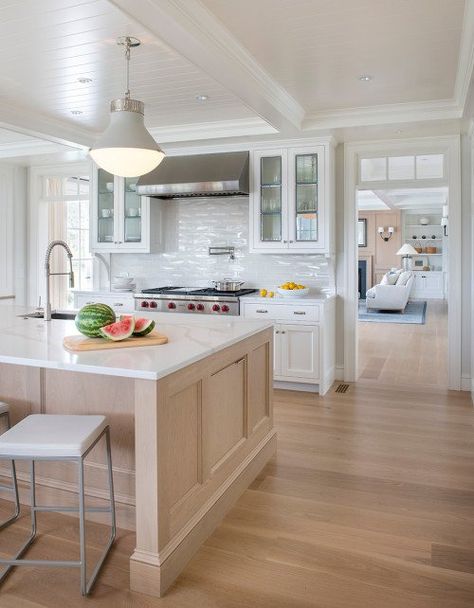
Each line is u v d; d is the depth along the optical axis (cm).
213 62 313
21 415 279
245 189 531
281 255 568
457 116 439
